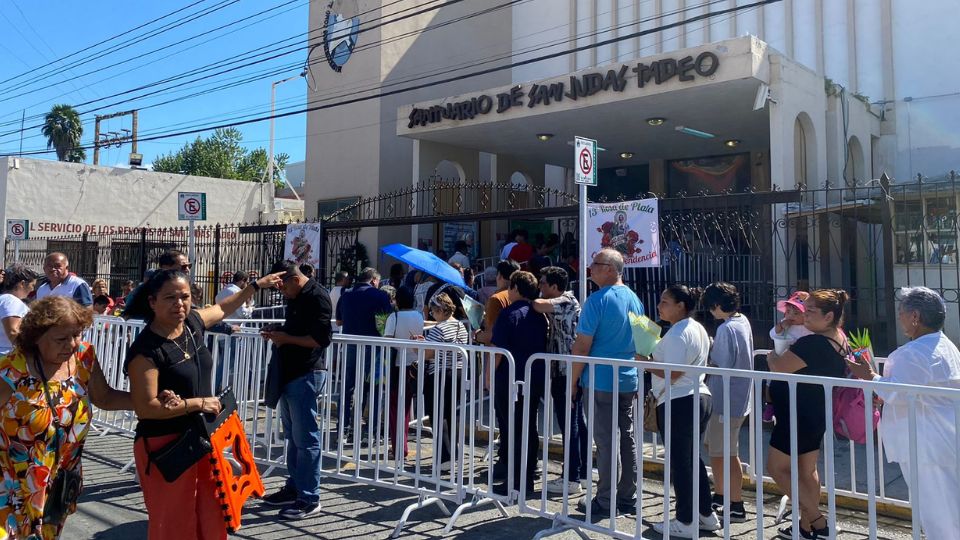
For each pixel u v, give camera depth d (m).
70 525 5.14
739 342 5.34
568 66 19.25
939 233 10.06
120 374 7.24
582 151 6.64
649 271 9.56
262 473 6.54
